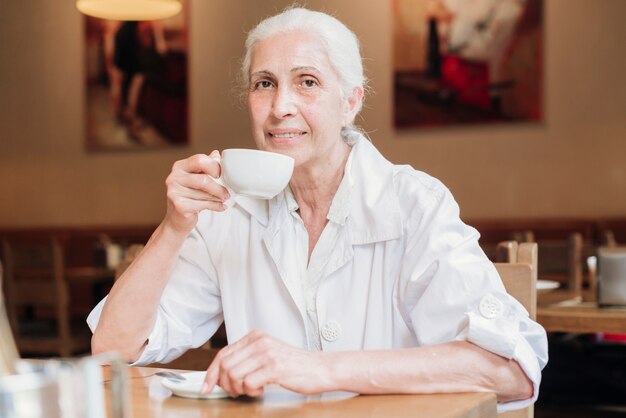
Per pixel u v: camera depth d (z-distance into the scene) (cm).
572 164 719
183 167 131
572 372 477
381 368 113
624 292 251
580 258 409
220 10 845
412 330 141
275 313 148
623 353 421
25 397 56
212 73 850
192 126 859
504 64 734
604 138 709
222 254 153
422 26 757
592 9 710
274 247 148
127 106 884
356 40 148
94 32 895
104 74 891
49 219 919
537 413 421
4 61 928
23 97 923
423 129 761
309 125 142
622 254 252
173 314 150
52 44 912
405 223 141
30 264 493
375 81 774
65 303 485
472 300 127
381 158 149
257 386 108
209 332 159
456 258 133
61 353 484
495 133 740
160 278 138
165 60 866
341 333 142
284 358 111
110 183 894
